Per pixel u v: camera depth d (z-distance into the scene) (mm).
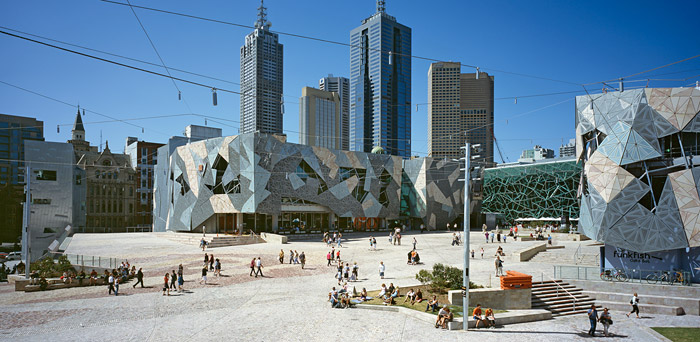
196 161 68375
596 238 31297
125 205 99750
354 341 18469
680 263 29859
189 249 48625
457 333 20562
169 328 19781
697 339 21750
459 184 87625
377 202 76750
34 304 25172
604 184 31125
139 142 106562
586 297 29266
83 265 38625
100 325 20234
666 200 28875
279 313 22828
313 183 67938
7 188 104500
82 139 118125
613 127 31438
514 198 90562
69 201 80438
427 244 54219
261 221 64375
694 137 29359
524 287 26641
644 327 23891
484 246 51875
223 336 18672
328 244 53125
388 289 25797
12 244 95938
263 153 61688
